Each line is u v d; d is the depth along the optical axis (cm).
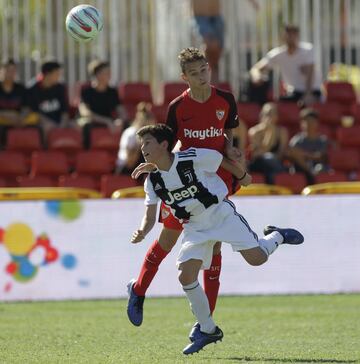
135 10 5809
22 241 3875
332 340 2730
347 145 5578
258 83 5841
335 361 2316
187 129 2466
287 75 5866
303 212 3972
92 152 5022
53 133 5216
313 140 5209
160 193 2370
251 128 5469
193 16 5819
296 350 2531
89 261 3909
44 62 5303
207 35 5794
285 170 5053
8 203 3872
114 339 2789
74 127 5334
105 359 2356
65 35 5688
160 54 5856
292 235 2478
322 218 3984
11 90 5306
